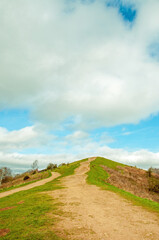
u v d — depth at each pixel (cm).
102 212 1291
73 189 2377
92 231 914
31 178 5819
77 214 1204
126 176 5847
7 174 7456
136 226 1023
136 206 1540
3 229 922
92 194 2039
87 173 4800
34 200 1647
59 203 1514
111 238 838
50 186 2708
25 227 941
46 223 999
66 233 871
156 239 849
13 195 2208
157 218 1204
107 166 7156
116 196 1983
